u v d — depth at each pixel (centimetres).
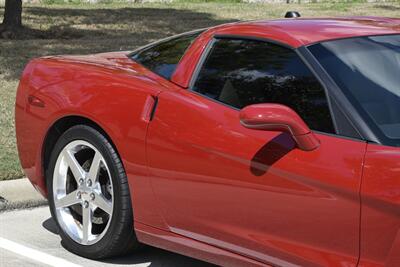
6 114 933
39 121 550
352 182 379
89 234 530
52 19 2122
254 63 461
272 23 487
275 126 396
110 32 1912
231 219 435
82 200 530
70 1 2758
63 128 549
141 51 566
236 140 430
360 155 383
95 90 515
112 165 500
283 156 405
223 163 433
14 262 533
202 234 457
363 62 436
